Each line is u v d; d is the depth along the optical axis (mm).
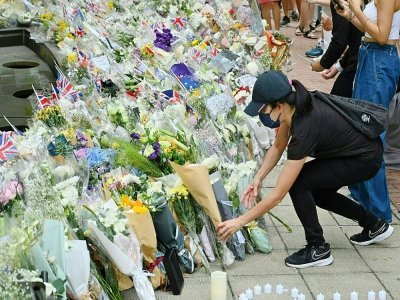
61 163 4695
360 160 4852
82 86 6105
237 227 4723
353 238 5449
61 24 8781
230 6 9703
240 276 4926
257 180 5113
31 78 8250
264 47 8430
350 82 6371
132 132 5363
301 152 4621
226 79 7234
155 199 4703
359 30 6094
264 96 4586
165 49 7688
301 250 5090
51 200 4156
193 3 9898
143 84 6379
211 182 5059
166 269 4645
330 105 4766
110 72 6574
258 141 6445
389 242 5480
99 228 4293
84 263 3926
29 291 3270
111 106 5715
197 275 4914
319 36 12859
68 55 7348
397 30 5555
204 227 5051
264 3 12656
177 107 5695
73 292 3914
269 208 4719
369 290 4770
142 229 4559
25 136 5074
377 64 5594
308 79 10258
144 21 8570
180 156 5012
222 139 5684
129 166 5000
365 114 4793
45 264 3588
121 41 7844
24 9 10109
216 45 8469
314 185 4961
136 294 4562
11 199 3646
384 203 5699
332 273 4984
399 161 7113
